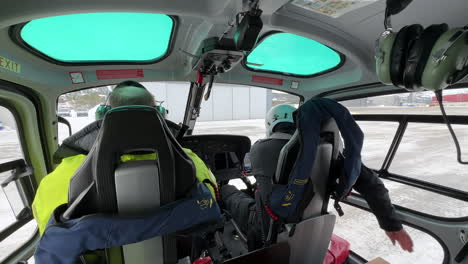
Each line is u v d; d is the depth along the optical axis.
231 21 1.18
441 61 0.79
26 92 1.91
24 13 0.91
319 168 1.17
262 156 1.32
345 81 2.42
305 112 1.11
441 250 1.98
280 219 1.18
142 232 0.68
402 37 0.91
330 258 1.78
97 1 0.90
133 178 0.70
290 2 1.26
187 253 1.03
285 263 1.19
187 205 0.75
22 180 2.11
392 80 1.00
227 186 2.10
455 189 1.77
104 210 0.71
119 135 0.66
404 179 2.09
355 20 1.42
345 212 2.78
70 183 0.71
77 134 0.82
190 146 2.47
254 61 2.47
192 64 2.01
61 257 0.65
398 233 1.29
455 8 1.21
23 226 2.11
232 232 2.10
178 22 1.54
